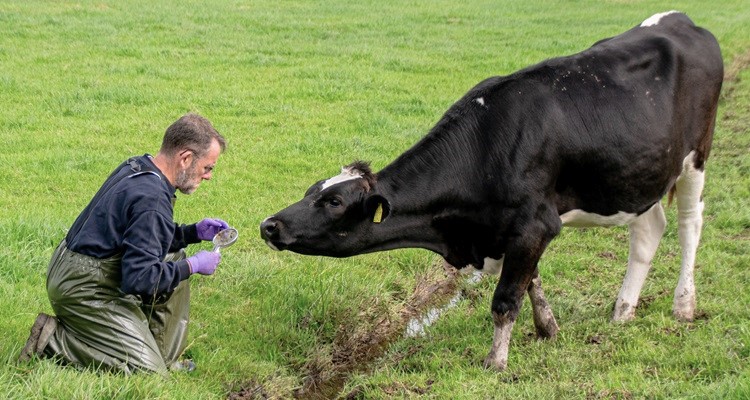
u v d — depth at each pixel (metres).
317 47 16.58
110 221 4.60
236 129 11.10
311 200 5.21
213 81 13.52
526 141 5.35
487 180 5.38
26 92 12.34
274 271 6.84
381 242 5.41
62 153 9.63
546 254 7.82
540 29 19.81
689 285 6.25
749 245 7.70
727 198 9.02
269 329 6.04
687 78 6.06
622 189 5.75
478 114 5.46
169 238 4.70
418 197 5.36
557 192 5.64
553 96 5.49
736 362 5.21
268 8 21.27
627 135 5.62
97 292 4.65
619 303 6.30
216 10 20.38
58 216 7.61
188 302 5.35
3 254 6.41
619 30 19.81
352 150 10.31
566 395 4.95
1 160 9.34
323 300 6.41
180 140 4.73
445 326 6.41
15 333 5.21
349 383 5.60
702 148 6.30
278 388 5.39
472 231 5.57
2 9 18.59
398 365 5.79
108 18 18.38
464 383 5.23
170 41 16.48
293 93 13.02
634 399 4.81
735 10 24.06
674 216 8.48
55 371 4.42
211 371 5.33
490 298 6.91
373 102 12.76
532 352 5.73
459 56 16.31
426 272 7.36
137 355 4.73
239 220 7.93
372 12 21.45
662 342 5.72
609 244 8.04
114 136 10.56
